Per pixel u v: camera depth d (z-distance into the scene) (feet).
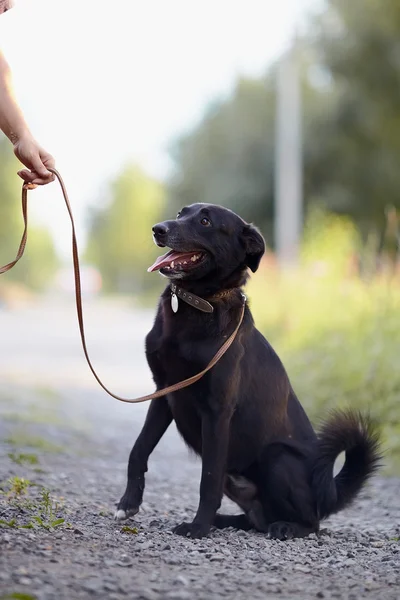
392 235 38.22
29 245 244.22
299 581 12.33
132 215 292.20
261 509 17.48
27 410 33.19
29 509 15.66
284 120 70.79
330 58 87.61
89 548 13.00
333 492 17.11
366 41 84.12
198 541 15.01
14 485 17.30
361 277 42.63
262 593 11.46
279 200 71.00
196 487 22.52
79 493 19.08
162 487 22.08
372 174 95.04
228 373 15.98
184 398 16.20
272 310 49.70
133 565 12.28
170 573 12.07
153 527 16.03
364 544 15.90
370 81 86.48
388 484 23.98
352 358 33.88
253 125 107.55
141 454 16.47
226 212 17.24
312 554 14.62
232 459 16.94
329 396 32.73
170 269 16.33
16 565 11.36
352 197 97.55
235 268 17.08
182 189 119.44
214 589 11.41
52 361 55.88
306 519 16.98
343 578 12.70
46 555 12.12
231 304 16.72
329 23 89.51
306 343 39.96
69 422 31.99
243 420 16.71
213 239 16.85
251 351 17.02
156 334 16.47
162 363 16.40
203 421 16.15
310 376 35.14
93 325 100.01
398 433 27.81
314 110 99.66
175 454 28.73
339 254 47.75
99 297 274.57
